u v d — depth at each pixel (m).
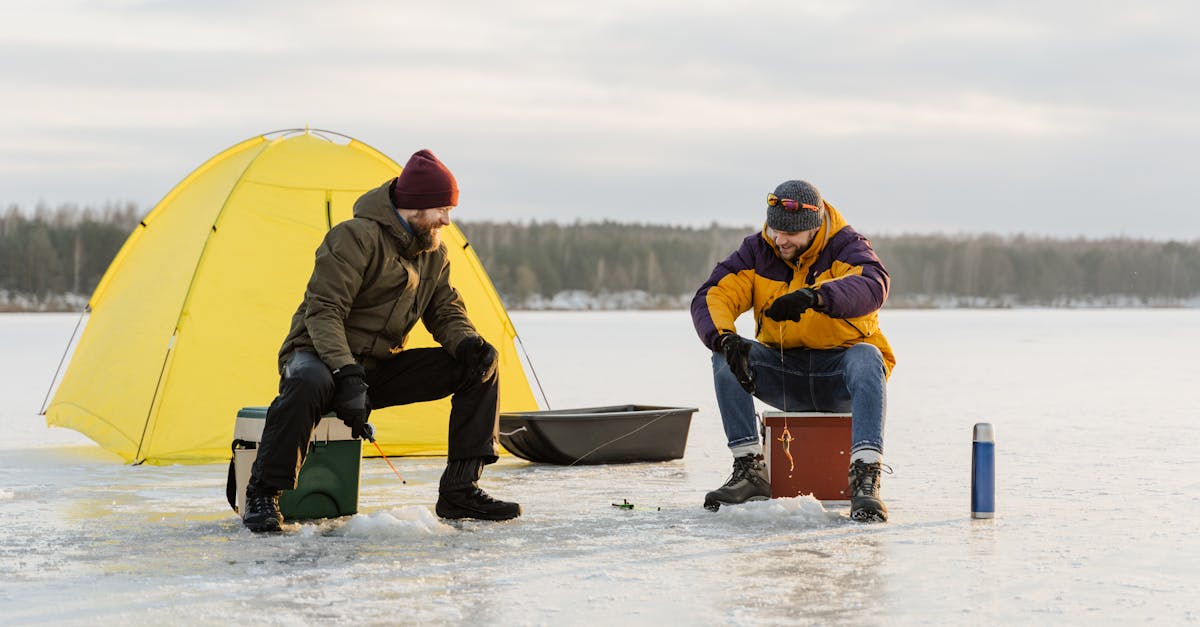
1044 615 3.07
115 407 6.60
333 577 3.48
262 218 6.70
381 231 4.39
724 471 6.07
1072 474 5.97
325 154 7.05
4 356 18.47
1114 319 47.53
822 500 4.71
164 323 6.52
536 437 6.20
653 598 3.24
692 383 13.30
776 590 3.33
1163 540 4.10
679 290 78.38
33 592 3.29
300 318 4.38
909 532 4.24
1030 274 84.56
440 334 4.58
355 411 4.16
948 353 21.06
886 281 4.59
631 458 6.42
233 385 6.39
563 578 3.48
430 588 3.35
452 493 4.52
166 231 7.14
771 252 4.87
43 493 5.20
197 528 4.30
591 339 26.34
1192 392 12.19
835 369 4.71
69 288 62.66
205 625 2.95
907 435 8.02
